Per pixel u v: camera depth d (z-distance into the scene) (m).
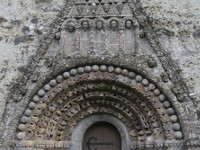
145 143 9.88
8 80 10.11
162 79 9.78
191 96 9.61
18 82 10.02
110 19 10.38
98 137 10.82
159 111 9.66
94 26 10.35
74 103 10.35
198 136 9.17
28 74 9.98
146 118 10.03
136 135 10.36
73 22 10.42
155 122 9.81
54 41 10.39
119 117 10.55
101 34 10.34
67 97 10.18
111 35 10.35
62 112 10.26
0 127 9.61
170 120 9.56
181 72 9.86
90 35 10.27
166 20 10.31
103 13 10.47
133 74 9.93
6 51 10.34
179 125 9.43
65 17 10.46
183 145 9.29
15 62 10.24
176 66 9.91
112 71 9.98
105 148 10.73
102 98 10.45
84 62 9.94
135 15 10.36
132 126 10.46
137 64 9.91
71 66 9.94
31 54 10.29
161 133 9.70
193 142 9.09
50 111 10.04
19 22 10.55
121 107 10.45
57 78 9.97
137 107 10.18
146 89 9.82
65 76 9.97
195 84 9.74
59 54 10.12
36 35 10.42
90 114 10.67
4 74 10.16
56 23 10.42
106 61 9.92
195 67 9.88
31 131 9.70
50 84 9.95
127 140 10.47
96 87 10.19
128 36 10.34
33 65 10.05
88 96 10.34
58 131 10.25
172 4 10.43
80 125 10.68
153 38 10.16
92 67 10.01
